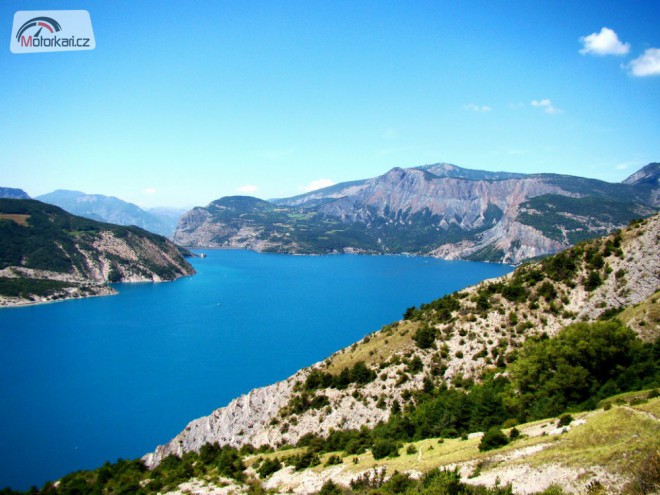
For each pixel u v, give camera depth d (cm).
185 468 9069
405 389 9600
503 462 4722
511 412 7012
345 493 5769
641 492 3362
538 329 10194
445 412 7400
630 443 3919
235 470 8569
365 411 9462
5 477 11169
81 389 16738
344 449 8200
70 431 13488
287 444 9612
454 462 5294
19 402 15588
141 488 8550
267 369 19138
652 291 9706
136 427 13762
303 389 11188
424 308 13350
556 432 4969
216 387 16975
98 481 9144
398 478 5328
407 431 7750
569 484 3838
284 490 6819
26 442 12838
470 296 12462
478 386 8675
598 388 6475
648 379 6022
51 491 8938
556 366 7300
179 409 15000
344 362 11956
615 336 6994
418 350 10819
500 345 9912
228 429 11331
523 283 11850
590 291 10662
